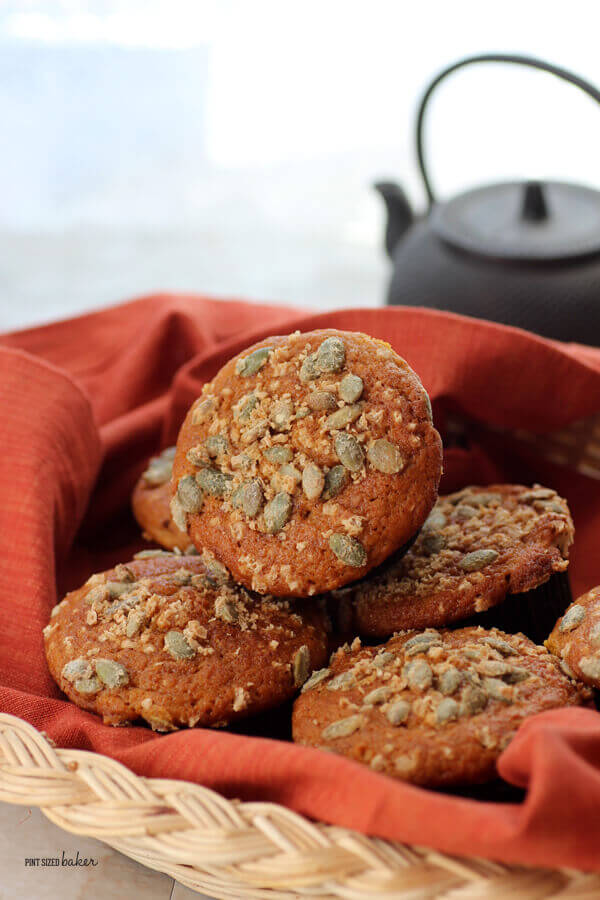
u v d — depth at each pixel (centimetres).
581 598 44
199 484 44
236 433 44
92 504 56
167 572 46
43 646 47
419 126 63
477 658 42
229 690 43
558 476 55
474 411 53
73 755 41
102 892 42
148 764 41
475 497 49
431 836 37
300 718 42
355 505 42
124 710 43
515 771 37
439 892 37
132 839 39
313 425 43
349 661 43
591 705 41
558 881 37
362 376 44
